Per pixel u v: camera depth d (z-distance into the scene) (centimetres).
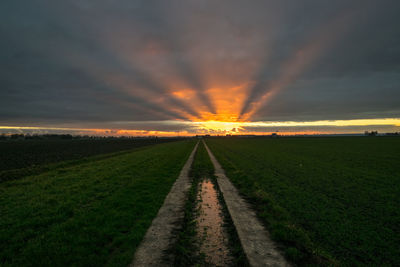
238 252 600
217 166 2284
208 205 1021
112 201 1002
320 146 5938
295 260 553
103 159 2872
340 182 1474
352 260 563
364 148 4981
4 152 3850
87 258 554
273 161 2642
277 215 862
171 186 1364
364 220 822
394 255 587
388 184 1418
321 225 774
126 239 655
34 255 562
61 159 2859
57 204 966
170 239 667
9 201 1003
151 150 4494
